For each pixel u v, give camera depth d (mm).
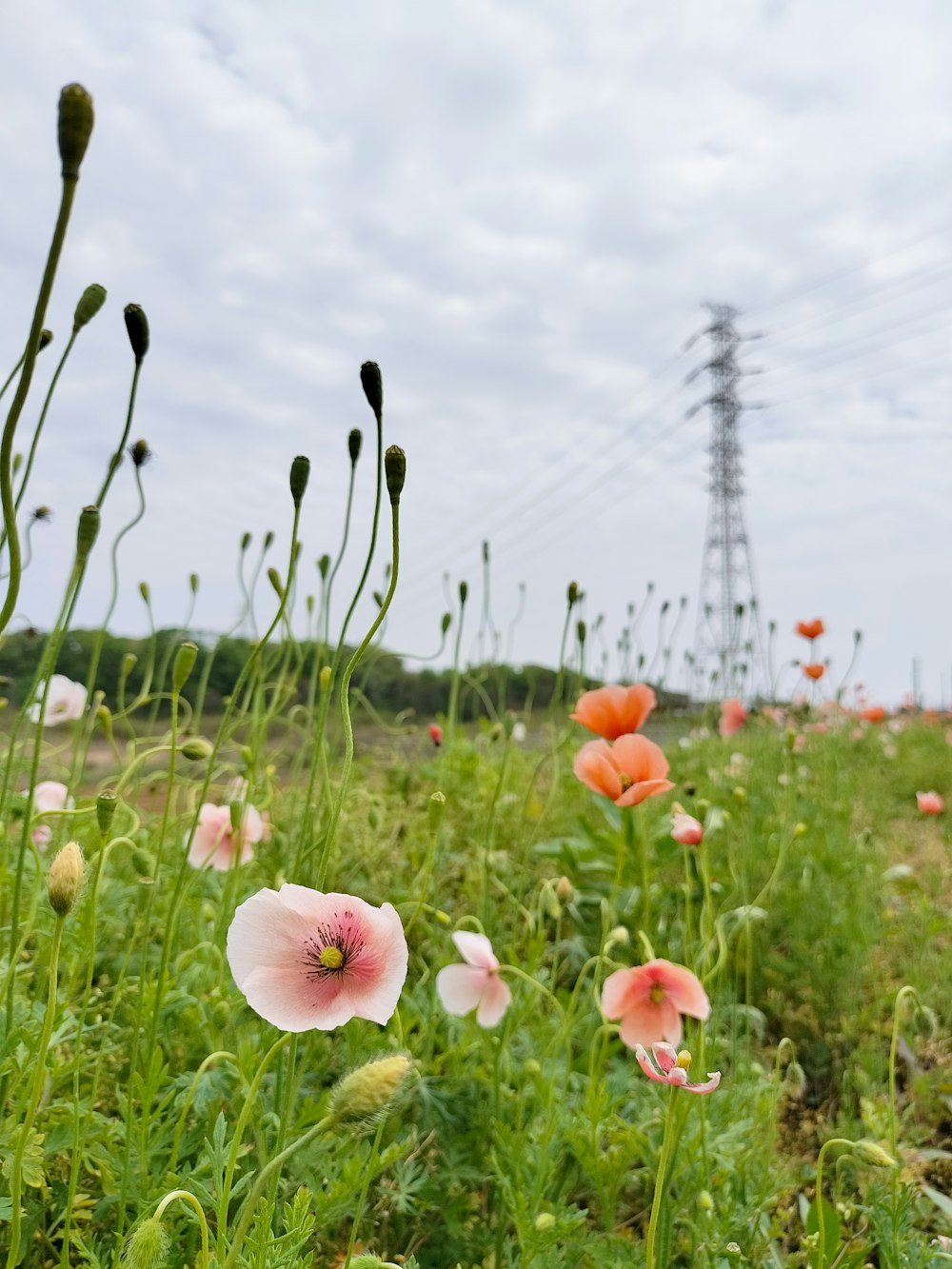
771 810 869
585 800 909
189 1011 413
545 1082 412
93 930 342
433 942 560
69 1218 301
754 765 1037
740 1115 454
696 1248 390
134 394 342
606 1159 401
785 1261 406
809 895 706
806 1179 470
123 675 592
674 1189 420
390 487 285
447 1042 485
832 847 782
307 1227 278
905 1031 603
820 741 1274
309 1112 351
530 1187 396
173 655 711
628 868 677
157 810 733
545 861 761
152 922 479
